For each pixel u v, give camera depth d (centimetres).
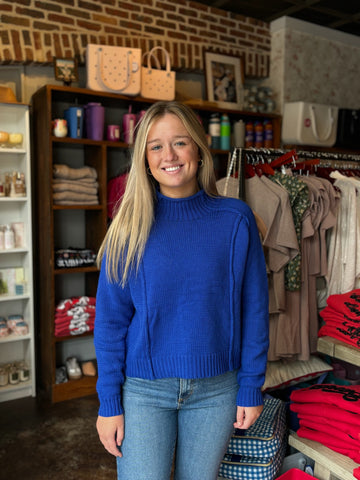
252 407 123
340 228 243
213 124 370
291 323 232
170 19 369
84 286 362
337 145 436
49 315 311
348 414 156
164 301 118
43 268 321
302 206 222
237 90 406
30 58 310
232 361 125
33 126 327
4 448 251
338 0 374
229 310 123
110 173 361
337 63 459
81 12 328
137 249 119
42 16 313
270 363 242
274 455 173
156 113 120
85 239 359
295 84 427
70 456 244
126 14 348
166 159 119
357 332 164
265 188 220
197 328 117
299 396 175
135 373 121
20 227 320
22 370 321
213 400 123
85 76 342
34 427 275
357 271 241
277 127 406
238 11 401
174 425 125
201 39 387
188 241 120
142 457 119
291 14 408
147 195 120
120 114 362
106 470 231
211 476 127
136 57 318
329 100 457
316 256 238
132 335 123
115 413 120
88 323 318
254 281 127
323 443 164
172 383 119
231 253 121
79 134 309
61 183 305
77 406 306
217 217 123
